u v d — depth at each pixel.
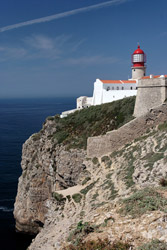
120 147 42.53
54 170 51.12
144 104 46.34
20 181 58.53
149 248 14.65
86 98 80.38
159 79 43.88
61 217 33.25
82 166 46.31
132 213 18.62
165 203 18.64
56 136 54.84
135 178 29.39
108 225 18.50
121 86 69.62
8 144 121.25
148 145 35.41
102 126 51.53
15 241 48.69
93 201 30.91
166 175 25.67
